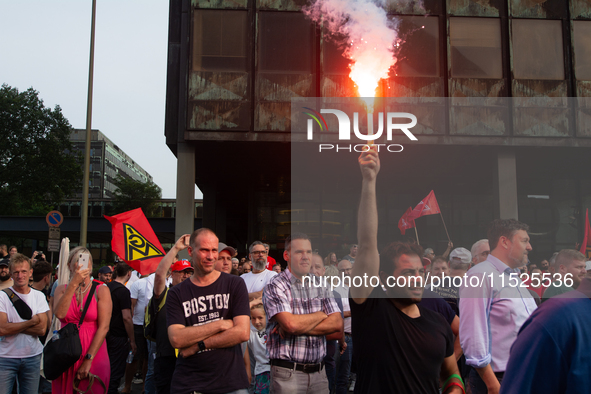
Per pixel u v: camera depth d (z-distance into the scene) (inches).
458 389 96.0
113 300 216.2
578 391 44.6
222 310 122.6
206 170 685.3
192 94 521.3
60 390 152.8
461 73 487.8
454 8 498.3
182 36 537.3
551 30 518.9
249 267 279.9
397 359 87.6
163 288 170.4
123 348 216.7
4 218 1033.5
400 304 91.0
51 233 429.1
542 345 46.1
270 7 524.7
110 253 1430.9
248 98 519.8
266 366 169.9
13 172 1443.2
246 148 557.6
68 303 152.6
